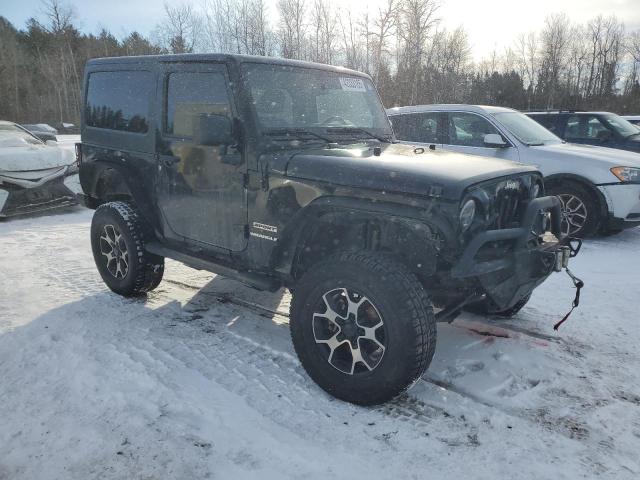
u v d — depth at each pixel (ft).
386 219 9.50
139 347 11.87
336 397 9.95
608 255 20.33
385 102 84.89
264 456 8.25
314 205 10.12
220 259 12.63
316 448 8.47
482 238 9.08
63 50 177.88
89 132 15.72
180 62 12.57
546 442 8.71
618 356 11.80
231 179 11.52
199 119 10.63
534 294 15.78
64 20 176.55
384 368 9.22
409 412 9.55
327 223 10.77
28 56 210.18
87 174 15.84
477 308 13.99
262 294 15.62
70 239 22.56
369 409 9.64
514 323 13.62
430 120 25.39
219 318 13.75
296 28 81.56
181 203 12.89
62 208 28.71
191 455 8.25
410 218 9.11
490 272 9.50
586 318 13.93
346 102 13.61
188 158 12.39
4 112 185.06
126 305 14.52
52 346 11.89
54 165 27.63
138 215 14.47
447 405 9.76
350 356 10.18
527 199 10.73
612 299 15.31
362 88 14.38
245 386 10.33
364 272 9.27
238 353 11.71
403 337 8.98
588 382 10.66
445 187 8.90
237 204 11.53
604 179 21.59
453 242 8.88
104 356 11.37
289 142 11.39
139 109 13.82
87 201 16.55
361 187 9.59
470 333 12.92
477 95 123.24
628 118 38.70
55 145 32.53
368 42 83.92
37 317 13.60
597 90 159.84
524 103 154.40
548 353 11.87
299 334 10.25
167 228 13.62
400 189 9.21
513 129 23.61
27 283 16.39
